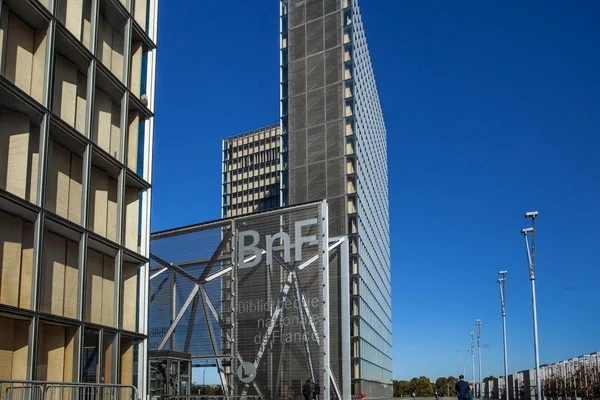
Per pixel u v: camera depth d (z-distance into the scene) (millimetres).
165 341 37375
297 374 32531
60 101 17031
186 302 37281
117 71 20141
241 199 126188
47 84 15547
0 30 14641
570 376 80125
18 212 14695
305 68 76688
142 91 21844
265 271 35031
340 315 35875
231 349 34906
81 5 17766
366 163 76312
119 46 20359
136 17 21812
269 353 33656
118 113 20219
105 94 19547
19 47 15328
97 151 17797
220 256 37094
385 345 85875
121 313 18734
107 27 19875
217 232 37688
